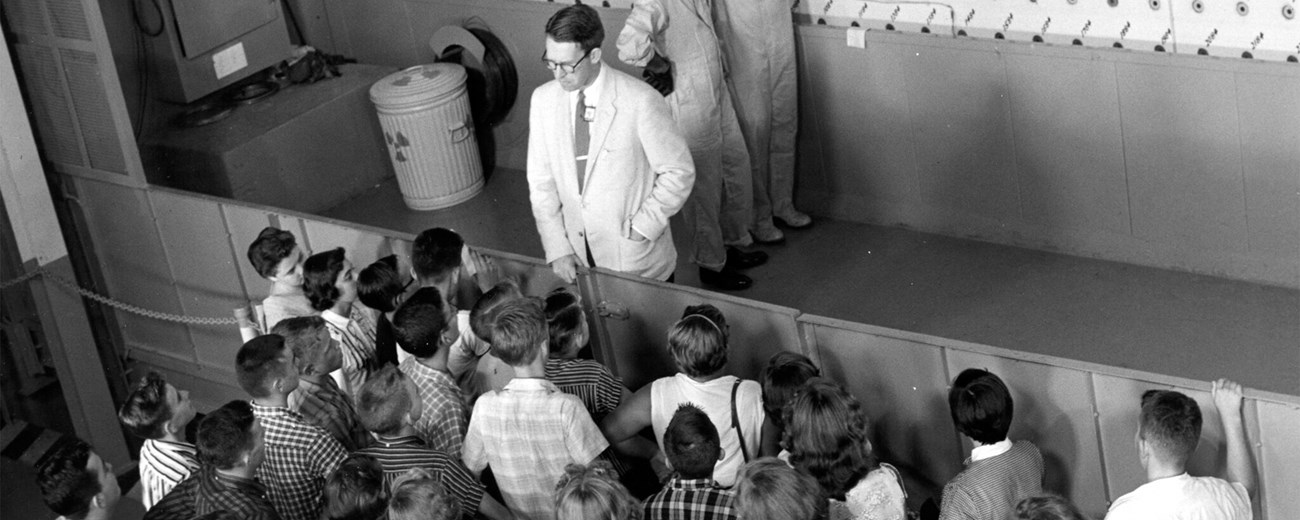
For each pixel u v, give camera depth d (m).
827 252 6.77
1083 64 5.88
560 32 4.70
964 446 4.29
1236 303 5.77
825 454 3.58
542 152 5.14
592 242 5.17
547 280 5.11
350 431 4.39
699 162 6.32
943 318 6.09
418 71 7.66
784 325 4.48
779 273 6.66
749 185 6.64
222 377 6.85
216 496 3.62
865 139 6.77
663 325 4.85
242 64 7.80
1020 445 3.80
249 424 3.63
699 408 3.84
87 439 7.13
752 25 6.38
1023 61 6.04
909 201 6.78
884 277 6.48
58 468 3.89
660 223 5.06
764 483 3.21
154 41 7.52
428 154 7.58
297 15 8.61
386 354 4.77
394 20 8.33
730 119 6.43
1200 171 5.79
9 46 6.64
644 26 5.96
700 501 3.47
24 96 6.77
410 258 5.51
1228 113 5.58
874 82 6.57
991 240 6.59
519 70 7.89
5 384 6.88
